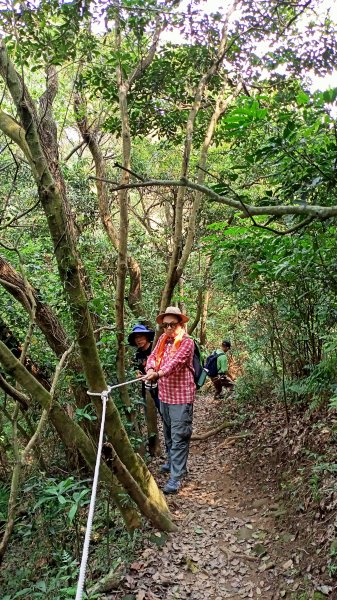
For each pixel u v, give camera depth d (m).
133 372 5.93
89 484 4.77
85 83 6.04
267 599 3.22
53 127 4.73
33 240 6.10
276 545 3.77
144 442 6.06
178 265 5.75
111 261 7.49
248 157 2.80
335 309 4.29
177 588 3.37
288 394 5.94
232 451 6.14
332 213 1.91
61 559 3.54
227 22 5.18
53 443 4.73
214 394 10.45
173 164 9.92
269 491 4.67
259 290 5.08
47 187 3.13
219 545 3.89
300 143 2.72
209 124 5.96
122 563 3.61
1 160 6.52
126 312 7.23
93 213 8.21
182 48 5.71
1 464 5.00
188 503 4.77
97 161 7.07
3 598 3.02
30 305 4.24
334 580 3.09
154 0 4.49
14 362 3.08
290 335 5.74
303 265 3.72
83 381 4.73
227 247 4.71
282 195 2.94
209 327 13.64
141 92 5.98
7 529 2.83
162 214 13.23
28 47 4.38
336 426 4.43
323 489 3.82
